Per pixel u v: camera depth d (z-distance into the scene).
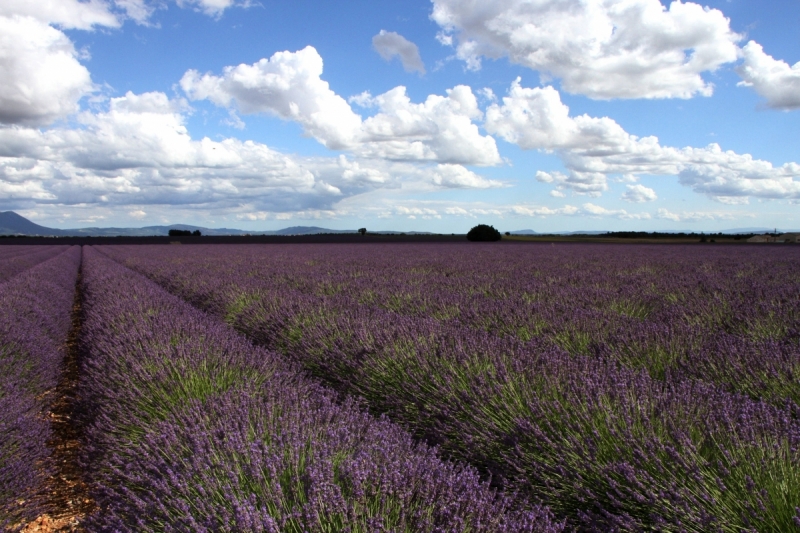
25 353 4.55
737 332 5.06
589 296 7.27
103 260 22.91
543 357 3.58
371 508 1.80
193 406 2.98
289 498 1.89
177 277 12.95
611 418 2.49
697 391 2.87
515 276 11.52
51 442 3.68
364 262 18.56
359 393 3.82
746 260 17.31
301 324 5.59
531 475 2.39
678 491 1.96
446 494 1.85
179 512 1.89
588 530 2.06
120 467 2.65
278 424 2.63
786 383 3.16
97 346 4.95
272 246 42.69
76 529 2.48
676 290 7.88
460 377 3.42
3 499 2.41
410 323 4.84
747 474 2.02
